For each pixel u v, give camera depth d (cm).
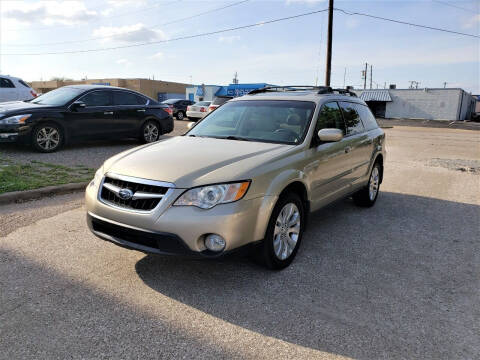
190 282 342
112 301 306
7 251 391
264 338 267
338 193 486
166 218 305
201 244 310
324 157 431
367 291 338
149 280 342
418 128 2906
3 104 926
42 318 280
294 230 386
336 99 508
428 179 852
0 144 973
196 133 467
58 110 893
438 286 352
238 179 318
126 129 1026
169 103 2678
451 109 4788
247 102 498
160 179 318
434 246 451
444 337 275
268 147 388
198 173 321
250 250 331
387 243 456
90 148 996
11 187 577
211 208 307
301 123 431
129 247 324
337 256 413
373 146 583
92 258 382
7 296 307
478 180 851
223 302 311
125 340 259
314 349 258
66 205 548
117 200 335
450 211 601
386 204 638
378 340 269
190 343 259
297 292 331
